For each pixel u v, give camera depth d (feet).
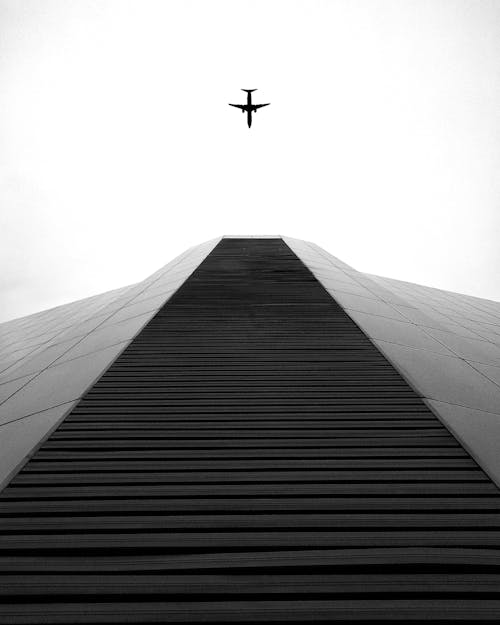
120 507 10.03
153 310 27.20
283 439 12.72
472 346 28.73
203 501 10.19
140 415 14.23
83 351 23.52
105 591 8.09
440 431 13.20
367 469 11.37
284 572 8.45
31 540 9.11
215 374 17.44
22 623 7.58
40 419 14.83
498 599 7.95
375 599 7.99
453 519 9.59
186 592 8.09
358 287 37.06
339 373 17.49
